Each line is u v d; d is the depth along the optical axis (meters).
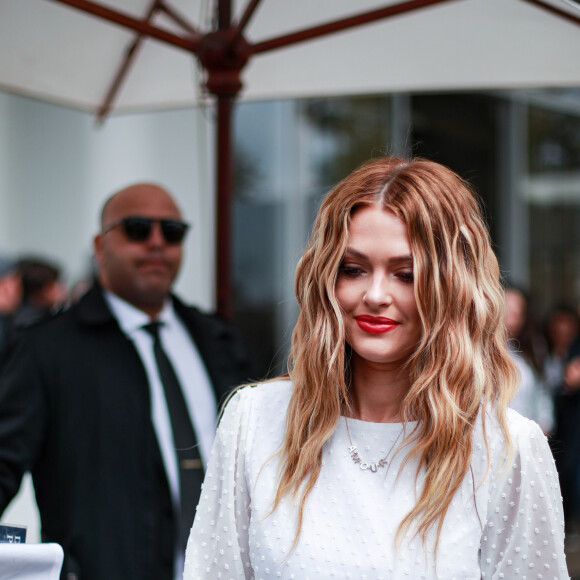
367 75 4.02
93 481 3.00
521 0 3.25
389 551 1.84
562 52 3.69
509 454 1.89
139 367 3.15
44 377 3.04
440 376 1.88
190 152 7.09
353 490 1.91
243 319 7.84
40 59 3.94
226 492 2.03
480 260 1.93
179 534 3.02
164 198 3.37
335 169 7.99
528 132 9.38
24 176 7.12
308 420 1.97
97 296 3.24
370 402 2.00
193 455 3.12
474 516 1.88
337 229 1.91
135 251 3.25
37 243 7.19
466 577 1.84
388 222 1.87
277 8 3.83
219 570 2.01
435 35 3.80
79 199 7.32
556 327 7.33
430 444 1.91
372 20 3.16
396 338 1.90
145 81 4.24
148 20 3.86
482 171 9.03
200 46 3.43
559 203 9.70
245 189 7.84
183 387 3.32
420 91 4.03
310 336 1.97
